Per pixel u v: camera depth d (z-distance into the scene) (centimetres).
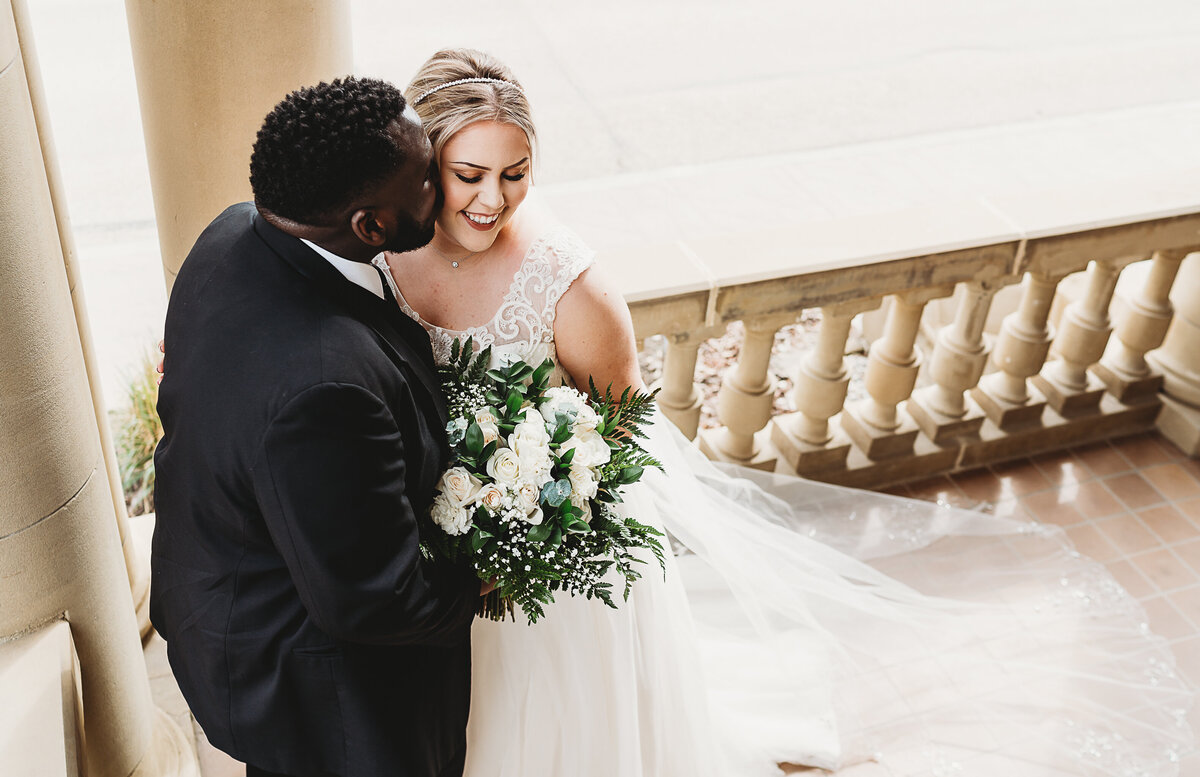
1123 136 930
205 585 174
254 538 169
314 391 152
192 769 252
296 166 154
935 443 393
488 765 231
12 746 174
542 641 221
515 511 185
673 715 249
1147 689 307
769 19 1135
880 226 348
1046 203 363
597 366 216
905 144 901
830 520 366
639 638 235
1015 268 353
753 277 321
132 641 224
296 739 180
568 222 766
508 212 193
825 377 362
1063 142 917
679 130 900
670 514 258
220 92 236
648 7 1141
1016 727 294
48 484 184
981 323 367
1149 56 1092
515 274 205
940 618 326
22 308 170
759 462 380
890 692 303
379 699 181
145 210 703
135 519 315
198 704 184
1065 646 320
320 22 239
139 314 596
